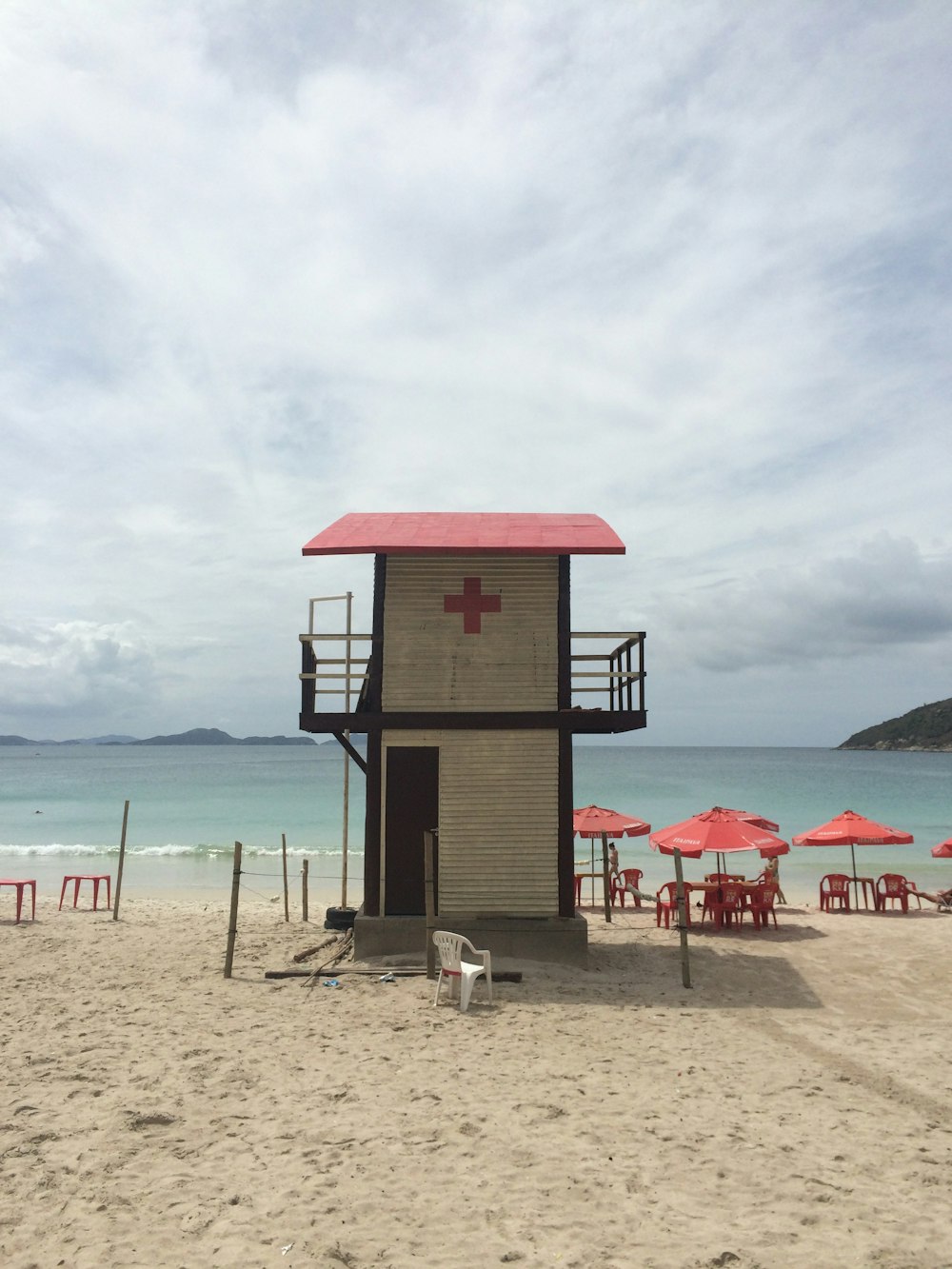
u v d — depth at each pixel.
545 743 12.97
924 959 13.77
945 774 97.62
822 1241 5.30
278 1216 5.58
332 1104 7.50
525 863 12.84
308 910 19.55
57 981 12.20
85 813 49.03
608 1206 5.75
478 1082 8.09
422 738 13.05
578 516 15.09
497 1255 5.17
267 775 94.31
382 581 13.26
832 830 18.72
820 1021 10.48
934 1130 7.08
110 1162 6.33
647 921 17.33
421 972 12.09
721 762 148.00
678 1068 8.61
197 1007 10.67
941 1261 5.07
